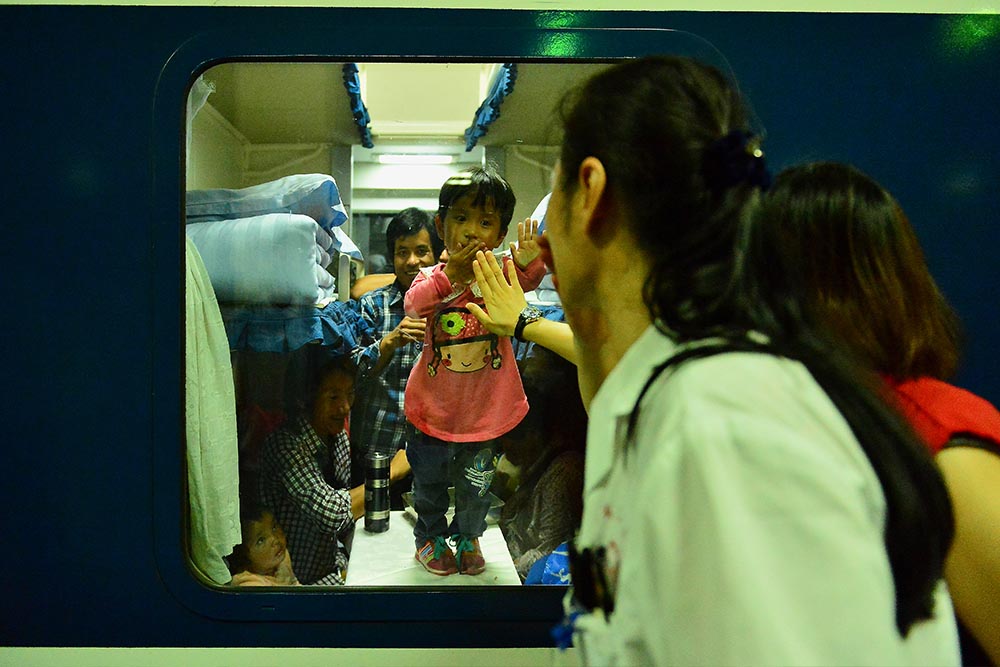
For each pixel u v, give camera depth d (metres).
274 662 1.35
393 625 1.36
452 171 1.85
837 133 1.39
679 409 0.57
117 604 1.35
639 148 0.64
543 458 1.55
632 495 0.60
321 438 1.63
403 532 1.67
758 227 0.62
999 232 1.41
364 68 1.40
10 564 1.35
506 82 1.43
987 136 1.40
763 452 0.53
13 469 1.34
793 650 0.49
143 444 1.34
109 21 1.33
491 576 1.46
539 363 1.56
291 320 1.53
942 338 0.94
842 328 0.93
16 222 1.33
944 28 1.39
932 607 0.60
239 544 1.51
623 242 0.69
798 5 1.37
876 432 0.58
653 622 0.55
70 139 1.33
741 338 0.59
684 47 1.35
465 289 1.57
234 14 1.33
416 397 1.58
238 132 1.67
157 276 1.34
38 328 1.34
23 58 1.33
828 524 0.52
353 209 1.81
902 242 0.94
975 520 0.80
